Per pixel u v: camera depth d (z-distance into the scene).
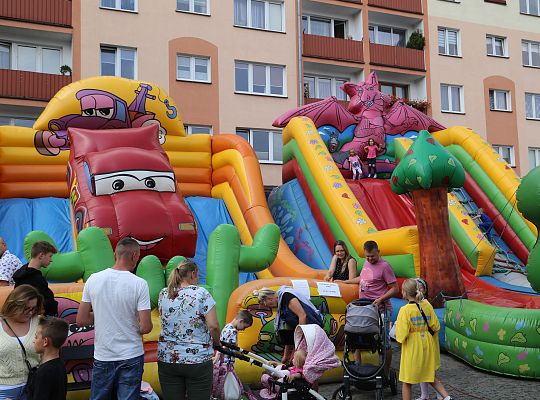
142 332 4.46
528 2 27.41
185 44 20.53
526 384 6.86
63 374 4.07
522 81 26.64
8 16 18.53
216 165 11.73
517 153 26.14
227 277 7.33
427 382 6.03
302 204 12.09
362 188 12.93
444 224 8.97
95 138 9.09
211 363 4.68
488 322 7.31
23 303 4.23
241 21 21.94
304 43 23.22
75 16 19.23
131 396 4.36
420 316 6.01
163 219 8.02
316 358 5.46
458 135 13.77
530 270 6.73
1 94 18.39
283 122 13.48
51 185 10.66
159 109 11.41
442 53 25.64
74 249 8.84
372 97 14.26
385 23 26.03
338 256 8.10
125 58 19.84
